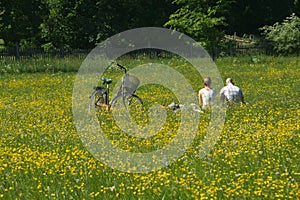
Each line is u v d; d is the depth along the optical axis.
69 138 13.16
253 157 10.65
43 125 15.02
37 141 12.98
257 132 12.79
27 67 34.59
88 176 9.66
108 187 8.97
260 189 8.41
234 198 8.26
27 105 19.48
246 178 9.26
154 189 8.62
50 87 26.05
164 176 9.23
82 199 8.51
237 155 10.82
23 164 10.53
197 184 8.87
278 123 13.96
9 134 13.94
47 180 9.58
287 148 11.27
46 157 11.03
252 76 28.92
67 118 16.11
